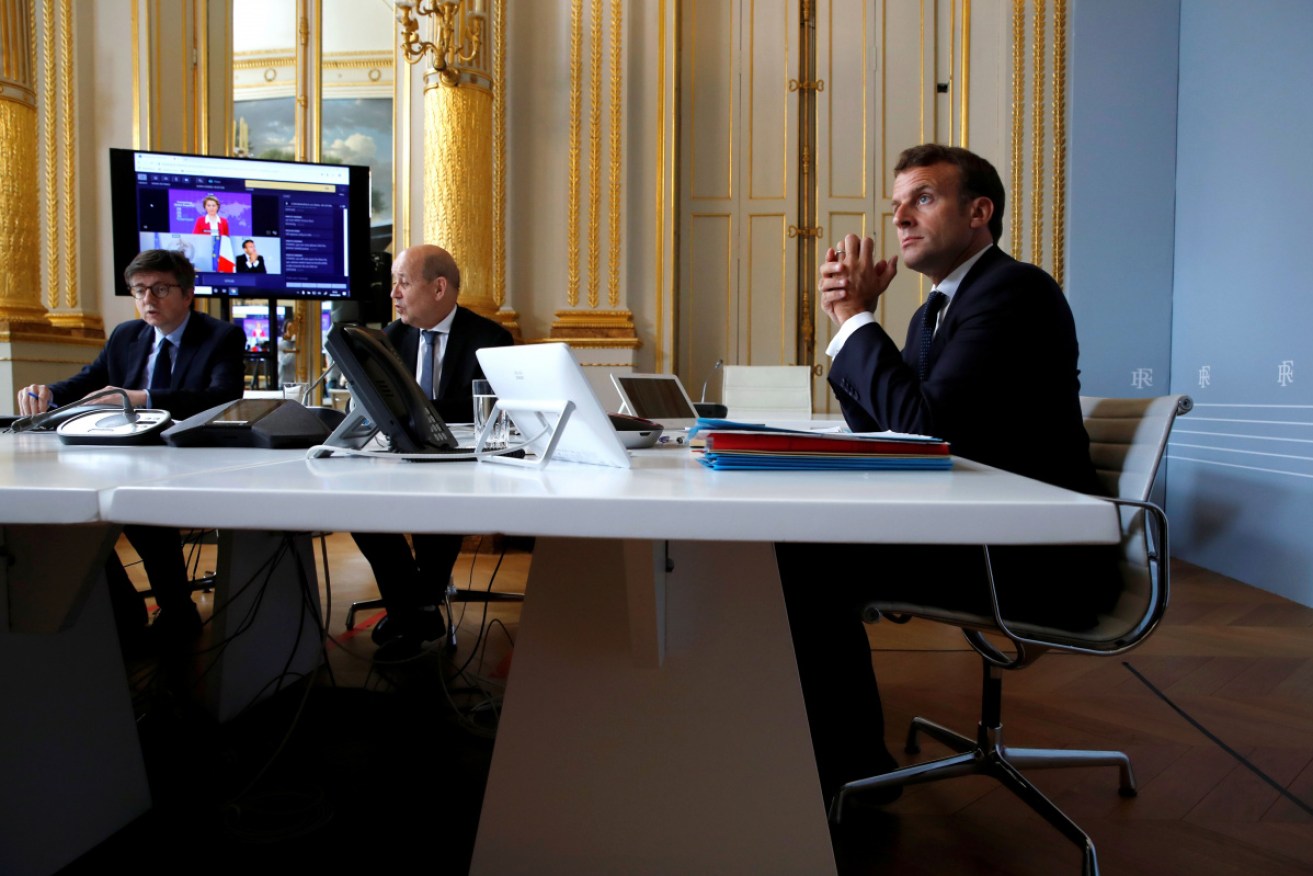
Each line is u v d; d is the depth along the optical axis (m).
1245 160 3.87
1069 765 1.69
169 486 0.72
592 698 1.16
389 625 2.74
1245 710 2.22
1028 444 1.53
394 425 1.11
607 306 4.78
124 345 3.14
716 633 1.16
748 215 5.56
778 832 1.13
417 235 4.81
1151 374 4.60
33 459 1.09
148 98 4.50
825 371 5.54
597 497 0.68
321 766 1.83
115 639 1.55
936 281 1.80
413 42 4.38
